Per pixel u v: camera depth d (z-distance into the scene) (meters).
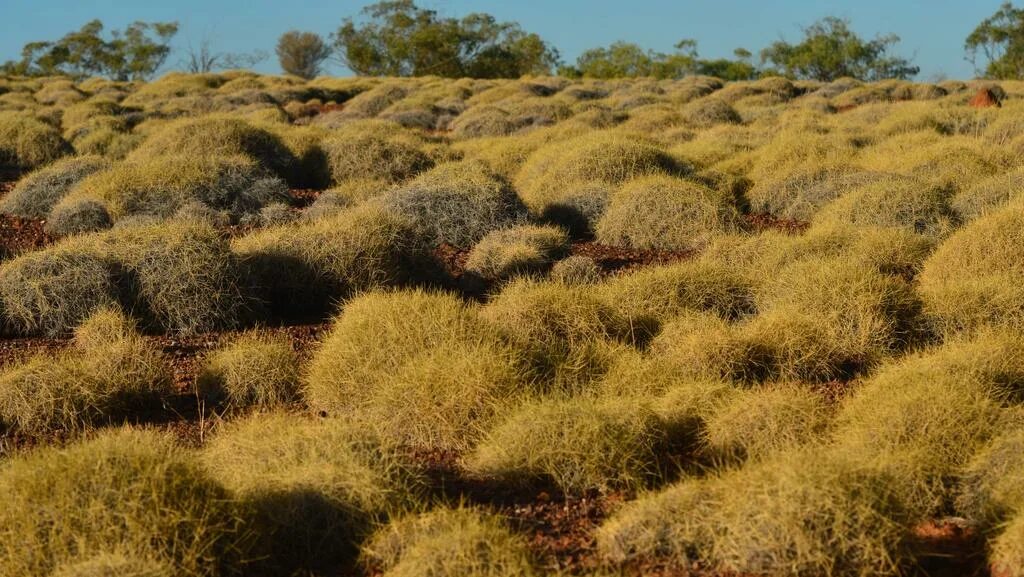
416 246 9.35
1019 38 55.97
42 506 3.77
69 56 61.16
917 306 7.34
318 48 70.25
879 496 3.89
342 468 4.39
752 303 7.82
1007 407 5.14
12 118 17.86
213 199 12.23
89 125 20.42
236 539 3.93
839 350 6.66
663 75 64.56
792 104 26.59
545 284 7.41
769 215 12.58
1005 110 18.34
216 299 7.98
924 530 4.28
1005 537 3.85
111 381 6.02
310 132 16.80
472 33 62.44
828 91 32.66
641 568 3.91
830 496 3.78
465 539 3.79
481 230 10.95
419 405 5.37
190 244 8.13
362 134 16.08
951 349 6.00
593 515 4.45
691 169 13.46
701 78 37.38
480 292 9.24
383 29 61.91
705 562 3.91
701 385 5.61
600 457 4.69
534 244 9.91
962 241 8.30
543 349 6.41
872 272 7.50
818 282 7.38
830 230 9.42
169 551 3.75
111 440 4.33
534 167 14.27
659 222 10.67
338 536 4.16
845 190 12.02
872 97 29.48
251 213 12.18
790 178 12.71
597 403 5.30
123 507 3.78
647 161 13.05
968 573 3.93
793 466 3.96
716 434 5.09
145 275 7.91
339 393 5.92
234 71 43.00
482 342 6.10
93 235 8.59
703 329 6.62
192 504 3.90
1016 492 4.16
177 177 12.28
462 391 5.37
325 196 12.33
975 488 4.41
